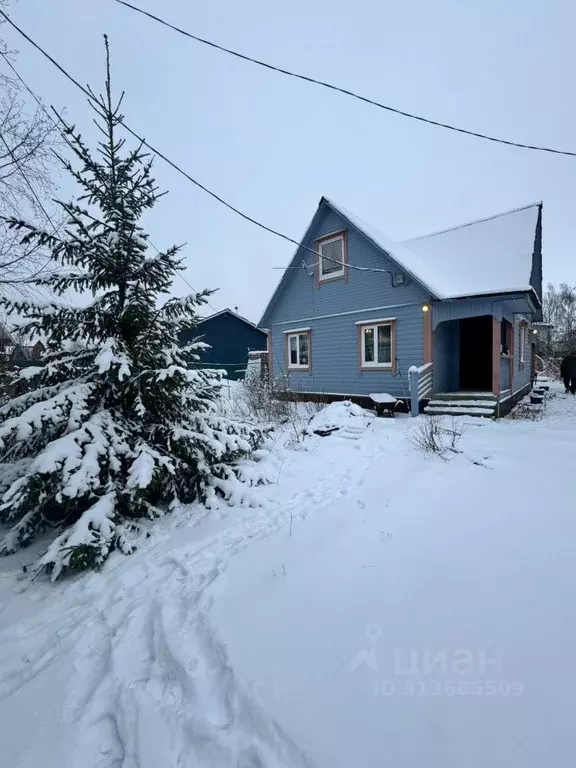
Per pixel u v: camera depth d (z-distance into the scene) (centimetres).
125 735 195
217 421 546
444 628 234
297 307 1498
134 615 293
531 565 293
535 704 178
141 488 399
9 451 474
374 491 496
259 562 344
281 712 188
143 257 500
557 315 4097
